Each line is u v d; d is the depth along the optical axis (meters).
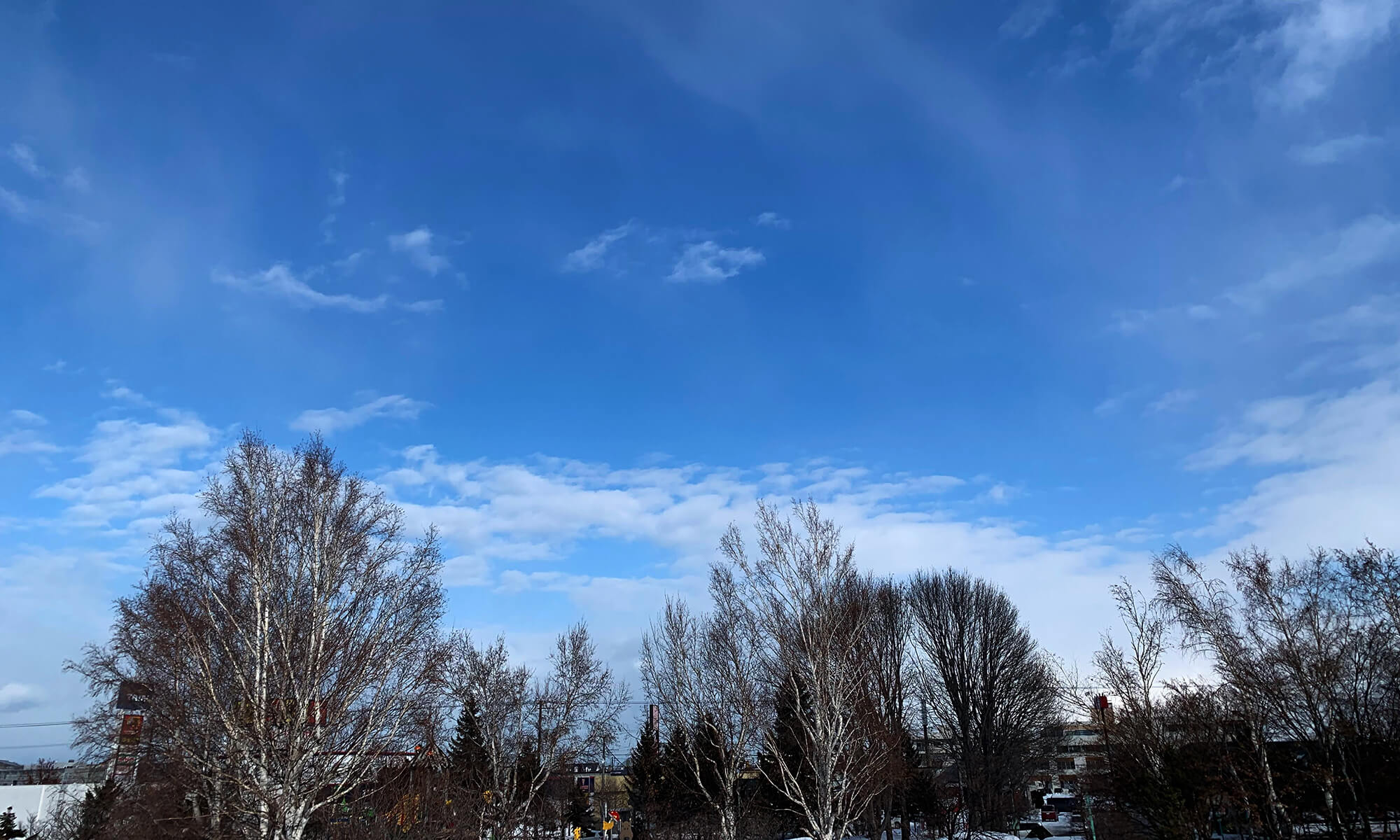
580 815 74.38
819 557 45.16
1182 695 40.00
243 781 28.94
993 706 64.69
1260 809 36.31
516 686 54.97
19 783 66.69
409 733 35.34
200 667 31.30
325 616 32.72
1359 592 37.00
